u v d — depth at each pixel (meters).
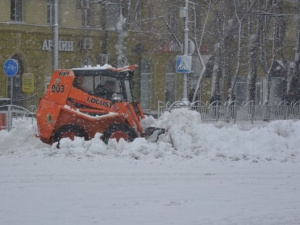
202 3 42.22
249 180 12.44
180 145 16.72
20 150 16.92
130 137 18.11
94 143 16.16
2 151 16.84
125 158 15.24
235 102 31.19
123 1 40.81
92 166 13.91
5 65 23.97
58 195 10.70
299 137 17.44
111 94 18.34
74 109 17.91
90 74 18.22
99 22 42.31
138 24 43.28
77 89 18.08
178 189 11.37
